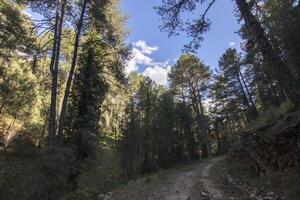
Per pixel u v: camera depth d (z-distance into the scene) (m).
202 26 11.35
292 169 9.98
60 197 12.17
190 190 13.42
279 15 19.27
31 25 16.30
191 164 33.50
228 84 40.97
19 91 32.03
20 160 26.72
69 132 18.09
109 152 33.56
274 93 27.47
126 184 18.12
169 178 18.94
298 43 17.08
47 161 12.02
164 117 37.12
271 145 11.59
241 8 9.39
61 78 25.75
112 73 19.39
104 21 17.12
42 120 37.56
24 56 17.44
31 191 11.92
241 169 15.66
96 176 21.30
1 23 19.70
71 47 19.66
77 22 16.89
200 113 45.66
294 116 10.79
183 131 40.59
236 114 43.69
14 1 19.73
